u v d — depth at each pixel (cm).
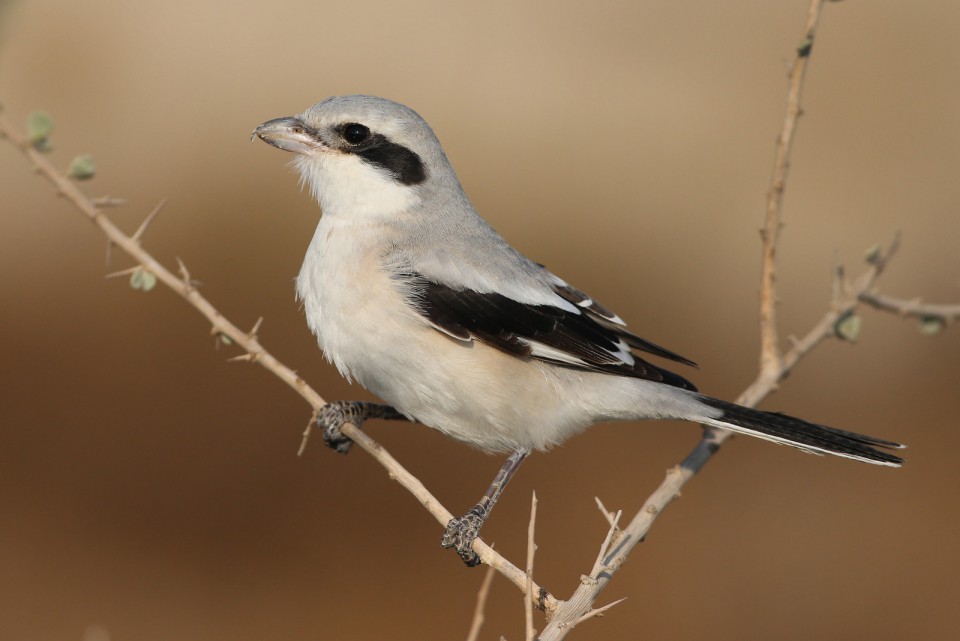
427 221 678
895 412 1248
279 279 1314
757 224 1489
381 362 639
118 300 1312
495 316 643
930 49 1733
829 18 1783
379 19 1683
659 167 1555
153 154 1464
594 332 667
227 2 1691
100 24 1584
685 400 642
